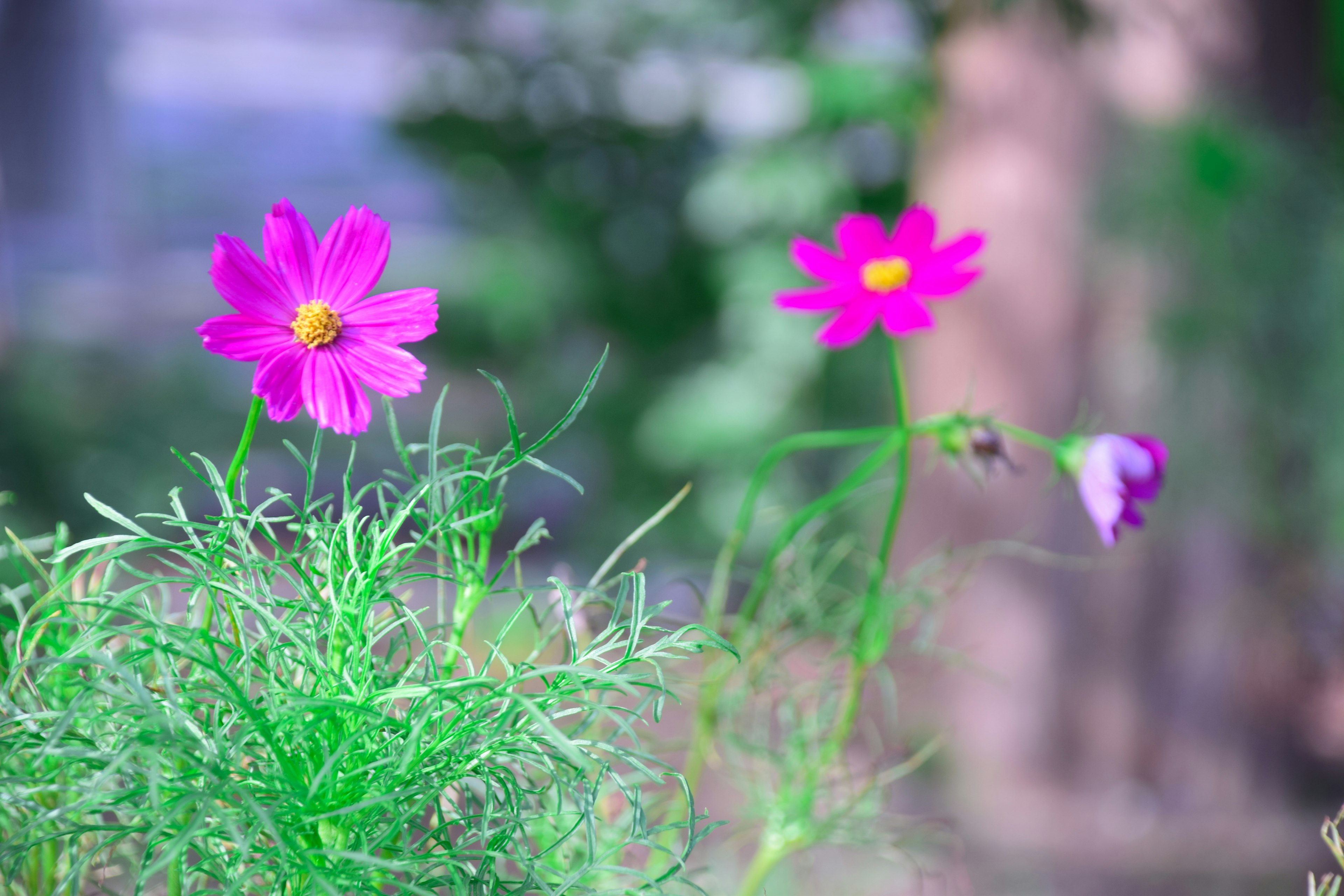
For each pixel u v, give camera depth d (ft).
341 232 2.99
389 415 2.98
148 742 2.81
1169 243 10.80
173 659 2.99
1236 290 10.59
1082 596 12.18
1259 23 11.44
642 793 3.45
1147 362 11.24
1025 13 11.66
